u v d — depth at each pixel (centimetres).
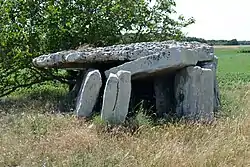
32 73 1197
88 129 704
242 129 726
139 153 597
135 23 1299
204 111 830
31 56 1143
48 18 1159
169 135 681
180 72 862
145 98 961
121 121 751
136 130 709
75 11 1188
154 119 823
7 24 1149
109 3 1229
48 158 573
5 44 1137
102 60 892
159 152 586
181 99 853
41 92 1185
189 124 754
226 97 1081
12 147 618
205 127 737
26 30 1158
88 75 823
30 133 691
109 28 1221
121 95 760
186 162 558
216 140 648
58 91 1215
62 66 972
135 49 873
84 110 809
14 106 944
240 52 5972
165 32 1363
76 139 638
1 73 1157
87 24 1203
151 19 1335
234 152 607
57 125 741
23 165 562
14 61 1141
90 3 1205
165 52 829
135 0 1304
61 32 1159
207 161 568
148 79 941
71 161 557
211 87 845
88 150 607
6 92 1216
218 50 6544
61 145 621
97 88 819
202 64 909
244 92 1234
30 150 607
